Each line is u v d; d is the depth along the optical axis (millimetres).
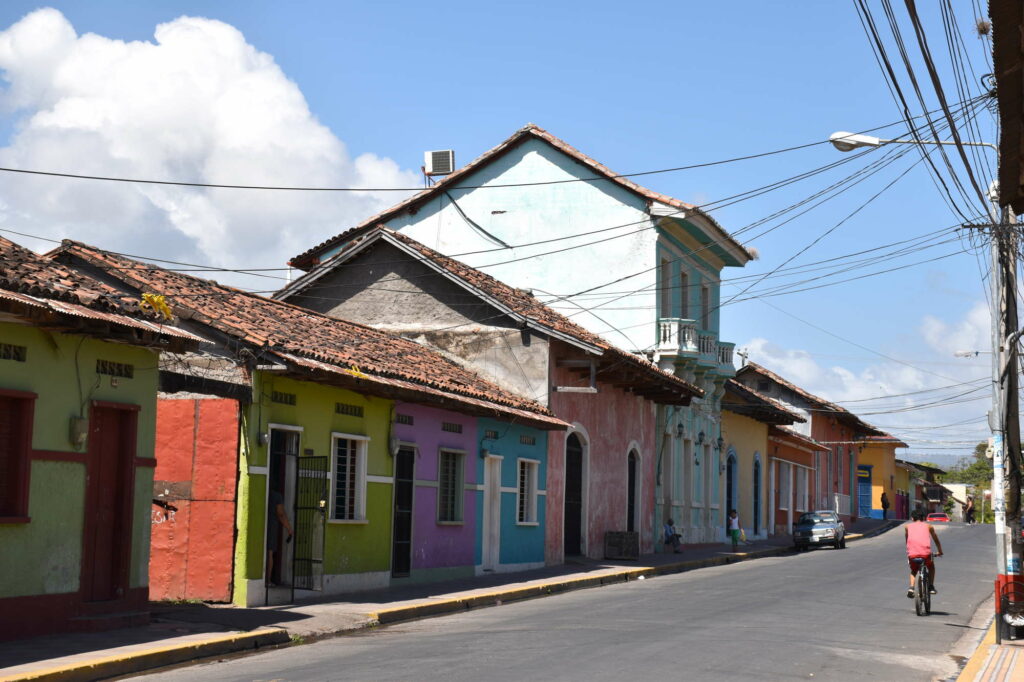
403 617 16797
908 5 8430
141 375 14492
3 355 12391
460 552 23000
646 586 23031
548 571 25359
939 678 11758
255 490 16531
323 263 27656
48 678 10312
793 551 41938
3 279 12102
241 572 16250
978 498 105000
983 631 16219
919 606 17891
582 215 34875
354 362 18531
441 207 36094
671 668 11352
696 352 34531
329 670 11062
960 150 12070
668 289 35469
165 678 10898
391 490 20391
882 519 72625
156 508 16734
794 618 16641
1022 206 12219
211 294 19438
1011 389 17297
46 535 12883
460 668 11094
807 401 56719
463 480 23141
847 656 12977
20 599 12477
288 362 16391
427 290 27312
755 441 47281
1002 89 9812
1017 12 8688
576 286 34719
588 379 29312
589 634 14078
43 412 12906
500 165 35781
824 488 61156
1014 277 16641
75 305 12875
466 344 26828
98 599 13750
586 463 29297
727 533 42531
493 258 35438
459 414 23062
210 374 16766
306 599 17531
